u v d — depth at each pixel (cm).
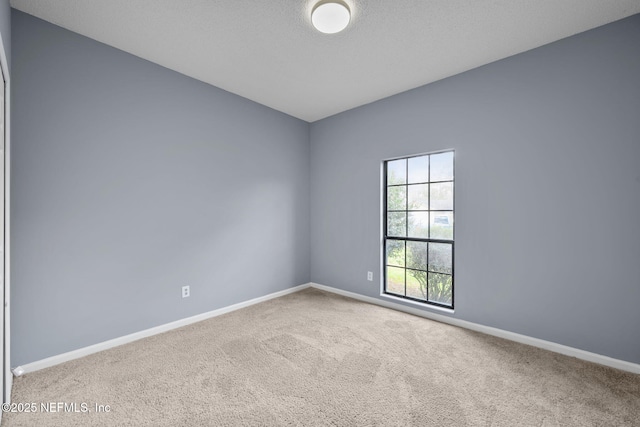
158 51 257
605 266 220
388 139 350
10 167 196
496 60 268
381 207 359
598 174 221
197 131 309
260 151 373
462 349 244
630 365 210
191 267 304
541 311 247
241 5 199
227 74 298
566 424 160
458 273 295
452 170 307
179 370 212
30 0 195
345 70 288
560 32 227
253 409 171
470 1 194
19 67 206
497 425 159
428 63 273
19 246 206
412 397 182
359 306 354
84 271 236
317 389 190
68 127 228
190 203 304
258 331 280
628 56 209
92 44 239
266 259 380
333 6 190
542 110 245
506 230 265
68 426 159
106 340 247
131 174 262
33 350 212
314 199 438
